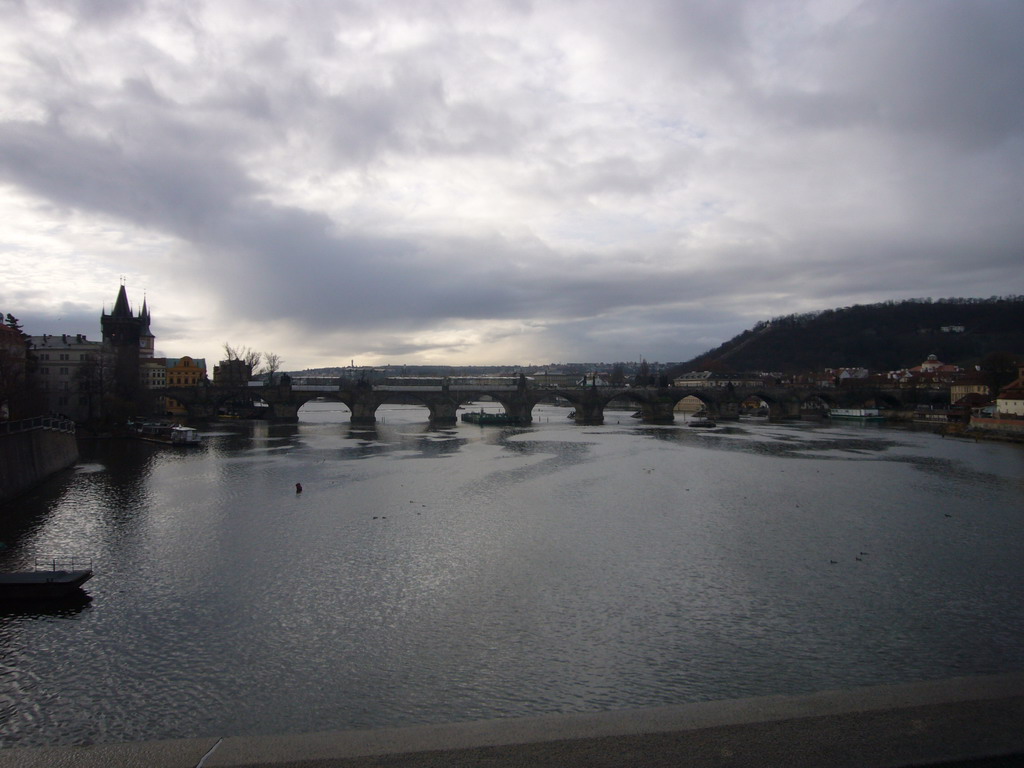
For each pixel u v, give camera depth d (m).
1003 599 53.47
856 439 180.12
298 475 111.06
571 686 39.62
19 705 37.47
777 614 50.19
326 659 42.91
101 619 48.81
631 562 62.03
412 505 86.25
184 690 39.16
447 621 48.59
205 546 66.88
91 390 191.38
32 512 82.19
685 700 38.00
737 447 158.62
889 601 52.88
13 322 182.62
